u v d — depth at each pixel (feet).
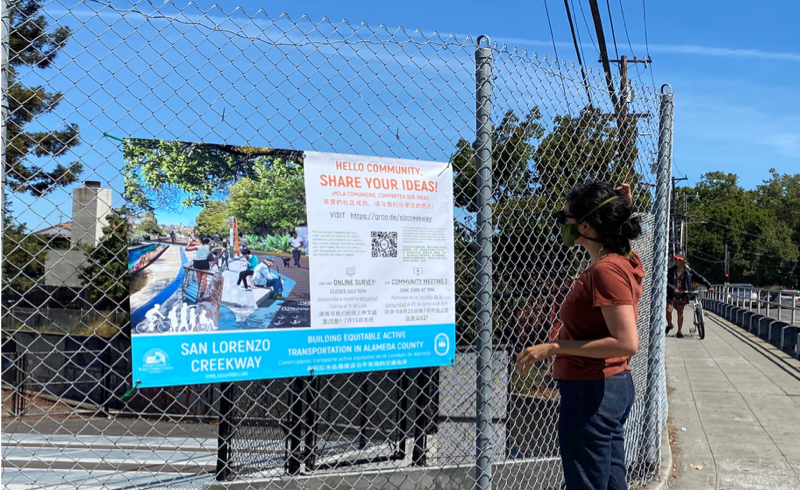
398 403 13.74
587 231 9.65
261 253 9.38
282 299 9.48
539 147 12.98
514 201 12.84
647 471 16.43
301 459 12.57
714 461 19.48
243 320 9.24
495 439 13.76
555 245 14.16
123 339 9.84
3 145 7.85
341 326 9.88
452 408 14.02
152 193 8.75
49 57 8.21
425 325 10.55
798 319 74.54
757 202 391.45
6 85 7.86
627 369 9.66
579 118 13.70
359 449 13.58
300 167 9.70
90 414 11.14
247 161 9.35
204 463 13.50
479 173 11.28
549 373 14.97
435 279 10.66
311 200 9.75
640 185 15.93
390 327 10.25
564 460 9.54
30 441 12.24
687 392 30.58
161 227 8.79
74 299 8.89
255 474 12.42
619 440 9.70
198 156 9.04
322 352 9.75
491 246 11.35
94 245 8.77
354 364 9.97
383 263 10.23
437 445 13.98
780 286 330.75
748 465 19.10
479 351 11.30
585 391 9.30
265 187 9.45
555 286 13.98
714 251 326.85
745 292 82.89
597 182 9.73
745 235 327.88
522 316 13.75
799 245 341.62
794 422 24.58
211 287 9.05
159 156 8.80
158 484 11.85
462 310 12.62
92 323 9.46
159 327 8.72
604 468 9.35
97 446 12.35
